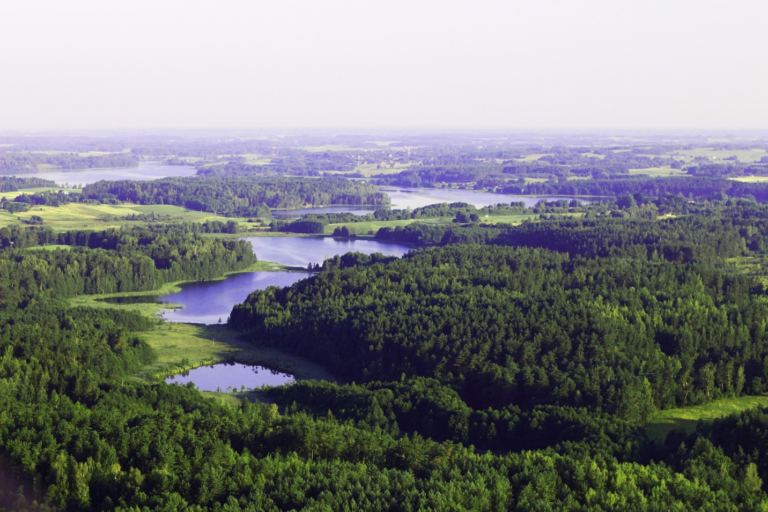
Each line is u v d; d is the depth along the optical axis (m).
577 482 148.25
